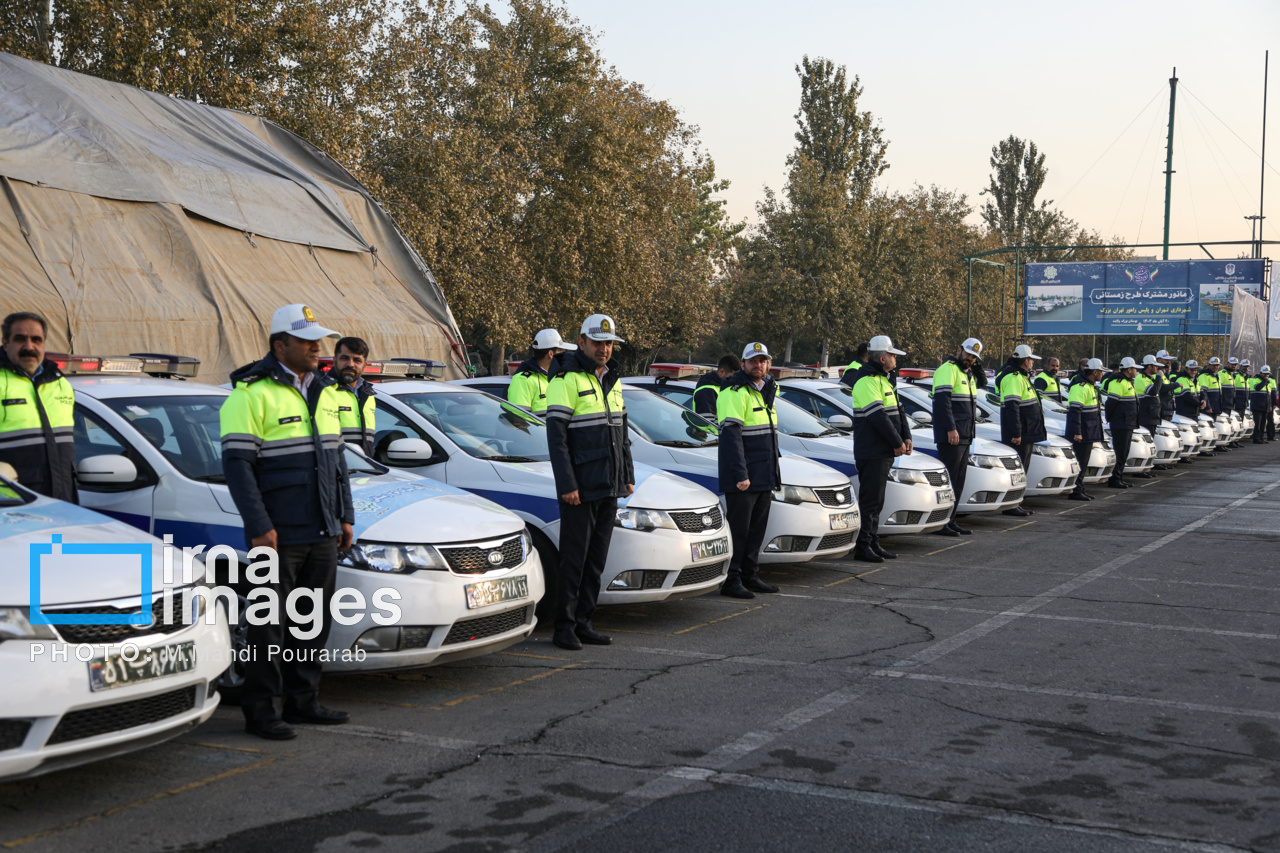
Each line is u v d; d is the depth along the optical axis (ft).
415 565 17.49
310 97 70.90
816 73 168.04
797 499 29.22
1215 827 12.74
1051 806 13.39
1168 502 50.37
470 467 23.89
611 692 18.79
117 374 22.45
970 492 40.42
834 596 27.91
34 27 63.82
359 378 23.40
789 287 158.20
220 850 12.01
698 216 184.85
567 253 97.96
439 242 81.66
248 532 15.60
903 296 178.19
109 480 17.29
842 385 40.98
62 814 13.04
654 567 23.31
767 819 12.92
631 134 104.58
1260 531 40.27
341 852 11.97
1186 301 122.01
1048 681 19.42
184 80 64.39
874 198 172.35
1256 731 16.51
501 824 12.76
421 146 80.59
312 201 47.06
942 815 13.08
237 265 41.37
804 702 18.10
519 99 98.43
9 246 34.35
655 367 38.01
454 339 50.21
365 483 19.39
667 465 29.14
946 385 37.91
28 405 18.10
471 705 17.99
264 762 15.03
